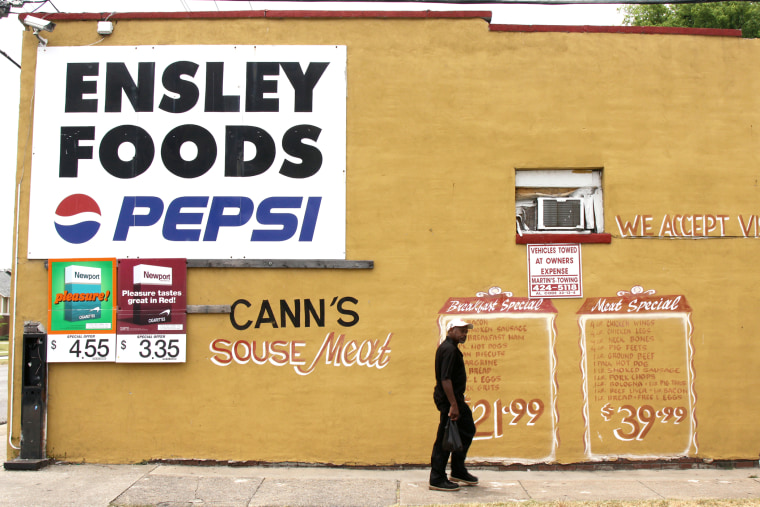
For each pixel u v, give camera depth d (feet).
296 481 23.26
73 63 26.48
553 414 25.58
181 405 25.36
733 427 25.71
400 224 26.07
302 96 26.48
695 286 26.16
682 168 26.55
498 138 26.48
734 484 23.21
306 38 26.73
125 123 26.25
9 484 22.49
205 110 26.35
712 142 26.73
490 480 23.84
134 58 26.55
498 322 25.82
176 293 25.63
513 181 26.37
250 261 25.75
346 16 26.78
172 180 26.04
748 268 26.32
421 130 26.43
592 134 26.55
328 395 25.49
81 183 25.98
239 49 26.61
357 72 26.63
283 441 25.34
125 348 25.39
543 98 26.66
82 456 25.14
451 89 26.61
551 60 26.78
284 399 25.46
